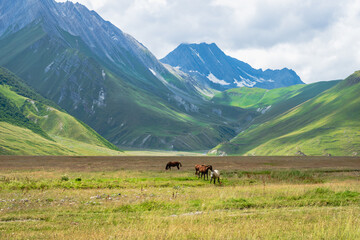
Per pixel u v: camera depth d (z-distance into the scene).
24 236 13.31
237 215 17.17
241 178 41.66
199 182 35.91
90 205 20.88
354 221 14.38
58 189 28.84
